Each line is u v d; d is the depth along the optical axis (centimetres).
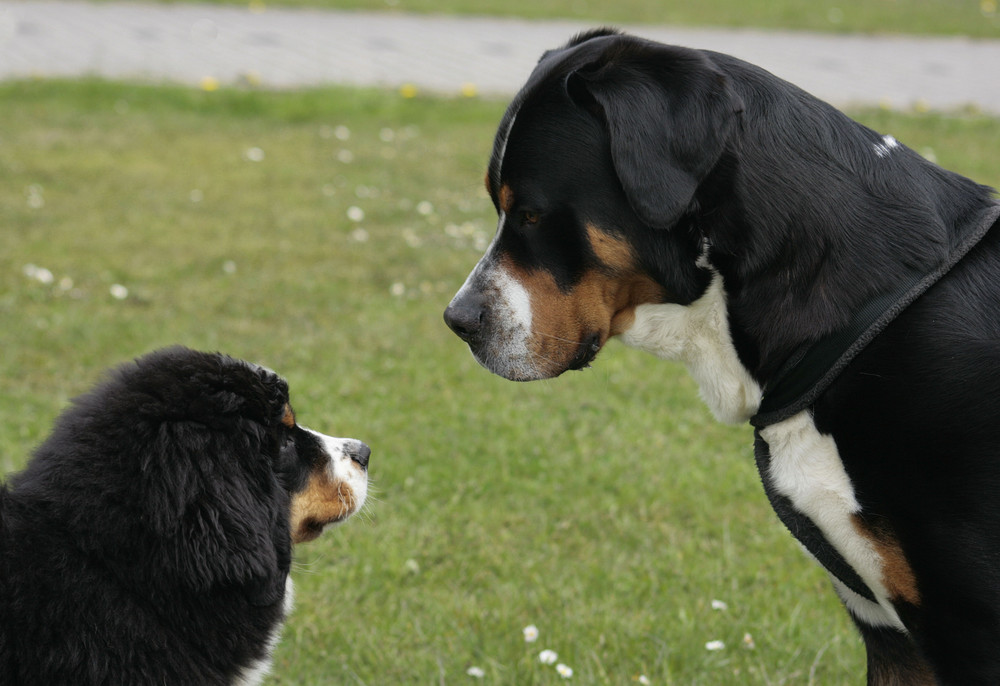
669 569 587
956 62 2216
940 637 353
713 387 391
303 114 1662
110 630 356
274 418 407
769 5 2827
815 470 364
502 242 401
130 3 2433
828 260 352
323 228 1157
